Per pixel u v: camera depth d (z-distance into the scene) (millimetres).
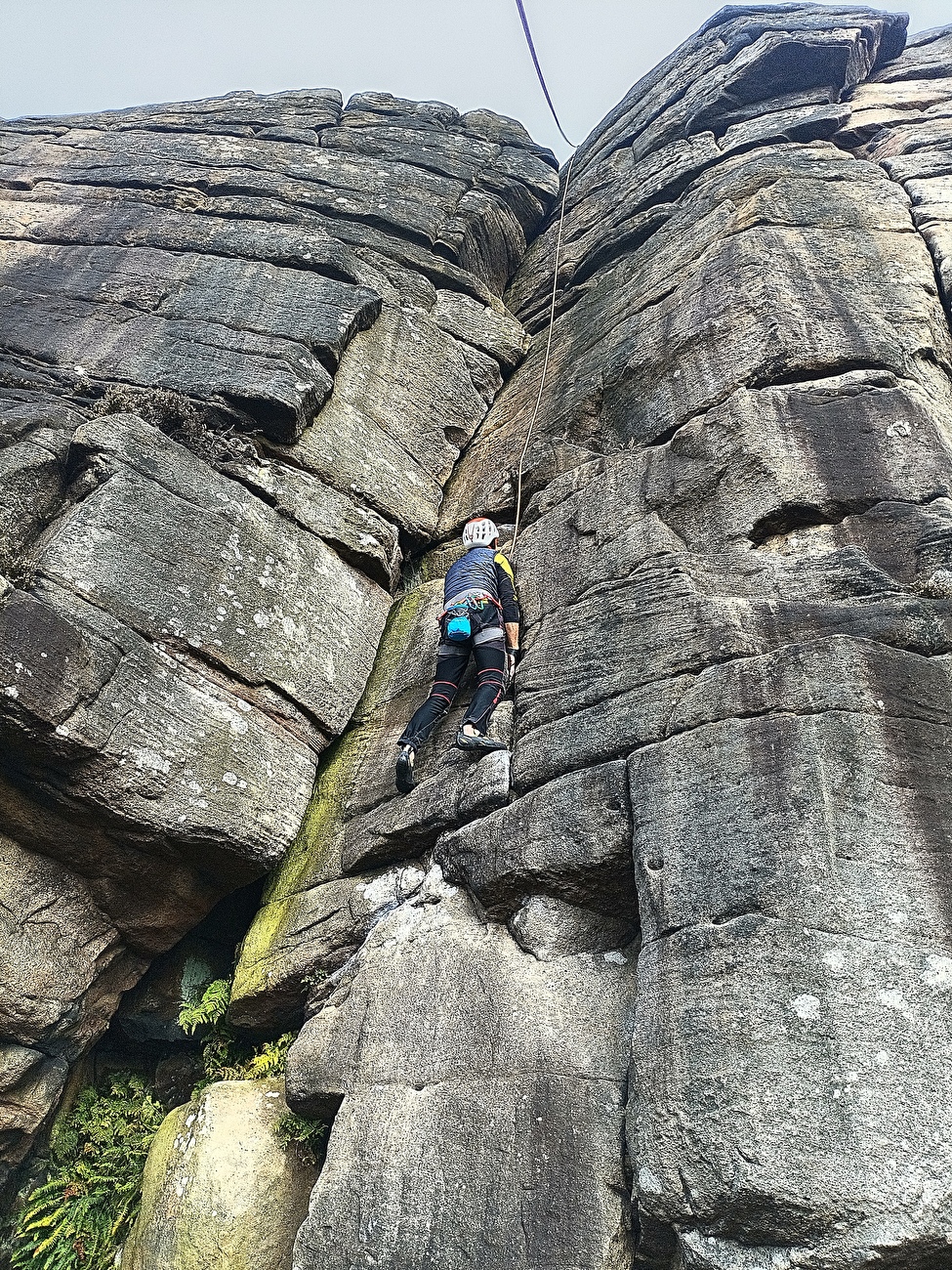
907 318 6379
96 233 8625
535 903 4707
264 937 5812
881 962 3619
